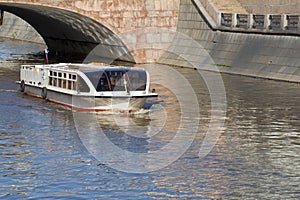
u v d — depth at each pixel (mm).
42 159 26188
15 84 44719
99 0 58156
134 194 22312
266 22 50156
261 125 32344
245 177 24141
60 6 56375
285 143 29000
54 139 29438
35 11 60906
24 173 24375
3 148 27703
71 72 36594
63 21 62375
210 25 56438
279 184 23438
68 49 69688
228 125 32406
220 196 22203
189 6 59719
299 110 35688
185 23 60094
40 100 38969
